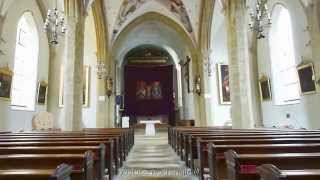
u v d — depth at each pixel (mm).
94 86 21078
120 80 30844
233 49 12172
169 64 32688
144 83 32500
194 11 20547
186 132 8578
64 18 12719
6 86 11719
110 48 22266
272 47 14727
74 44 12828
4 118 11602
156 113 31828
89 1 14344
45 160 3068
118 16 21016
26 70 14453
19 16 12883
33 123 13656
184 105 26969
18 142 4805
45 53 15758
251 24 11586
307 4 10828
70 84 12547
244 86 11852
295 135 5852
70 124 12336
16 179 2182
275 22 14703
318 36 10352
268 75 15156
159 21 23062
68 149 3770
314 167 2844
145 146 13945
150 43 30422
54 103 16188
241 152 3686
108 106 22188
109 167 5875
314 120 11281
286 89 14086
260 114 16031
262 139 4855
